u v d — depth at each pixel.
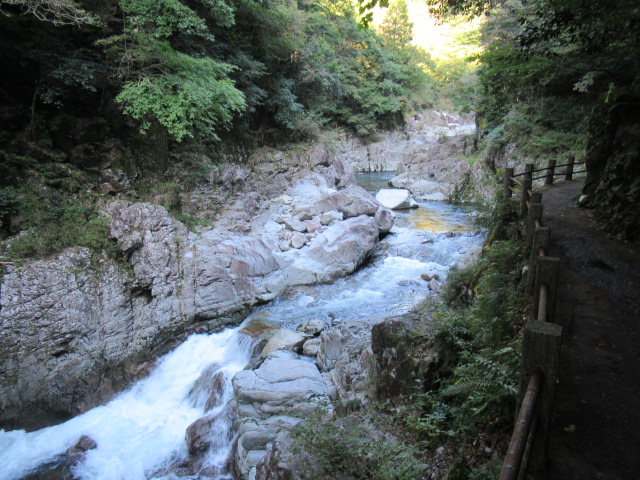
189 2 16.19
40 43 12.11
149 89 12.86
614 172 8.75
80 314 10.44
